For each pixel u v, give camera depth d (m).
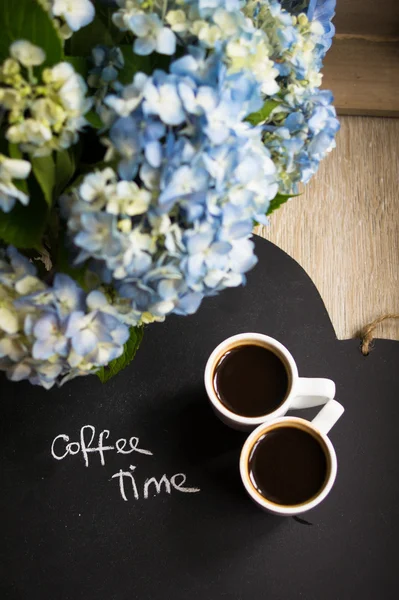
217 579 0.61
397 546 0.63
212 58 0.44
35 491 0.63
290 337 0.68
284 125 0.52
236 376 0.63
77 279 0.48
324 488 0.60
